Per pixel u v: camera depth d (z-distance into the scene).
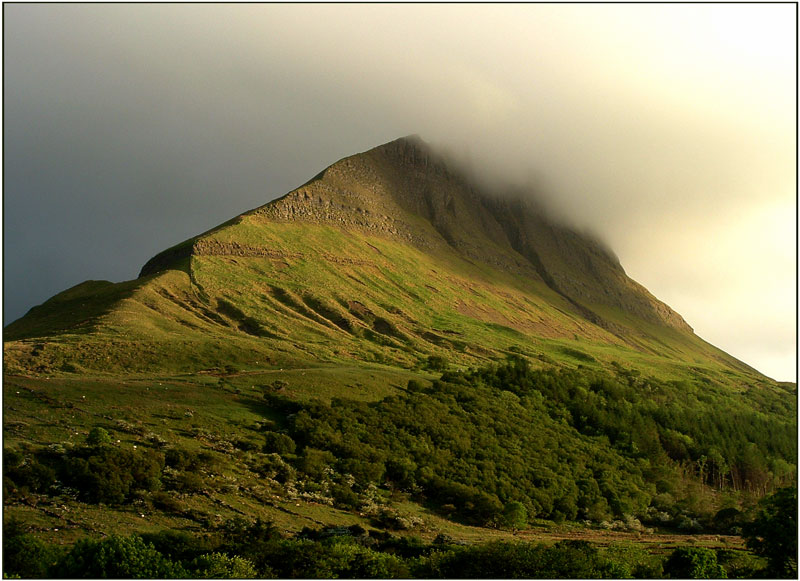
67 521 62.81
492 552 66.38
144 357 146.62
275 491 86.62
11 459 70.12
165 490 75.75
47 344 143.25
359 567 60.56
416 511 98.00
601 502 121.56
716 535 115.25
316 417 118.44
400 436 120.94
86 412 96.12
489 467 119.44
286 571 58.12
